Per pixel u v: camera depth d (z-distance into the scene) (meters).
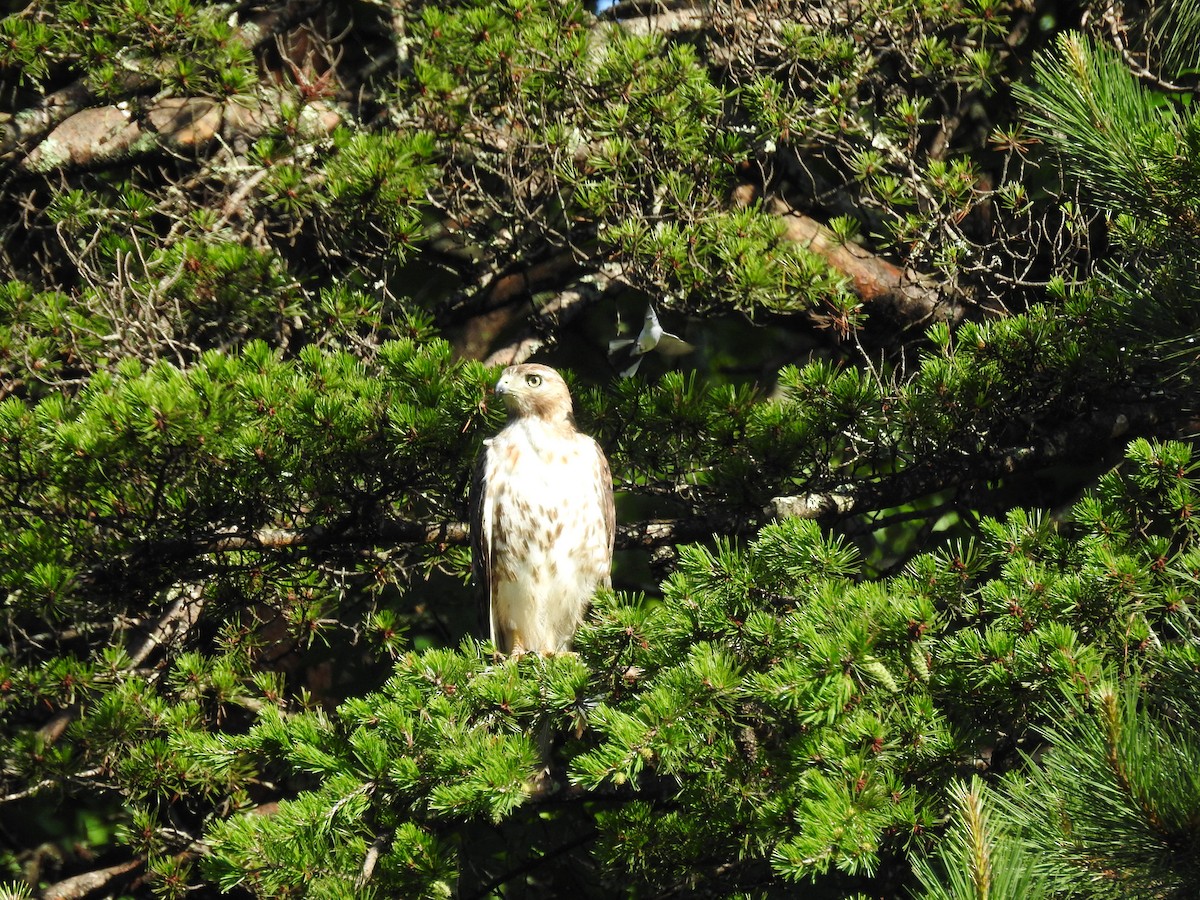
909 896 10.34
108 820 14.33
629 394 11.21
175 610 12.65
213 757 8.29
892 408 10.64
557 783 10.87
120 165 15.16
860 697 7.31
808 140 12.72
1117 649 7.61
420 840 7.97
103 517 9.88
